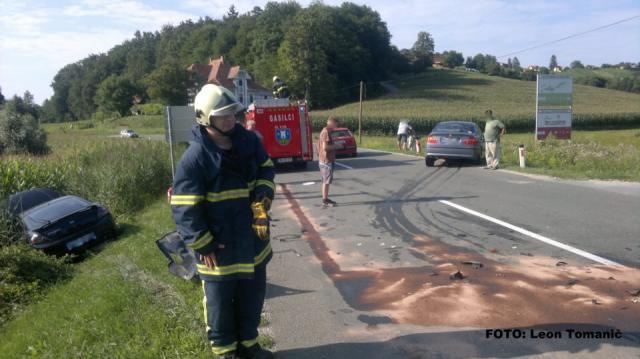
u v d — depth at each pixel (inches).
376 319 173.2
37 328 208.8
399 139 1078.4
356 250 267.9
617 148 639.8
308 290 207.6
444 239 280.8
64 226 406.0
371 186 510.0
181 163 124.3
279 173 698.8
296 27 3939.5
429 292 196.1
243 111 130.5
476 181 510.9
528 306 176.7
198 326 167.0
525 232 288.4
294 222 350.6
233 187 127.7
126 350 156.2
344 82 4173.2
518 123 2265.0
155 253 290.5
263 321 176.4
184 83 4318.4
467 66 6146.7
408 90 4222.4
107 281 241.9
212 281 130.2
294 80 3843.5
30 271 327.9
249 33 4953.3
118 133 3110.2
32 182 591.5
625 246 251.6
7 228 408.8
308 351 152.6
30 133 1515.7
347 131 898.7
